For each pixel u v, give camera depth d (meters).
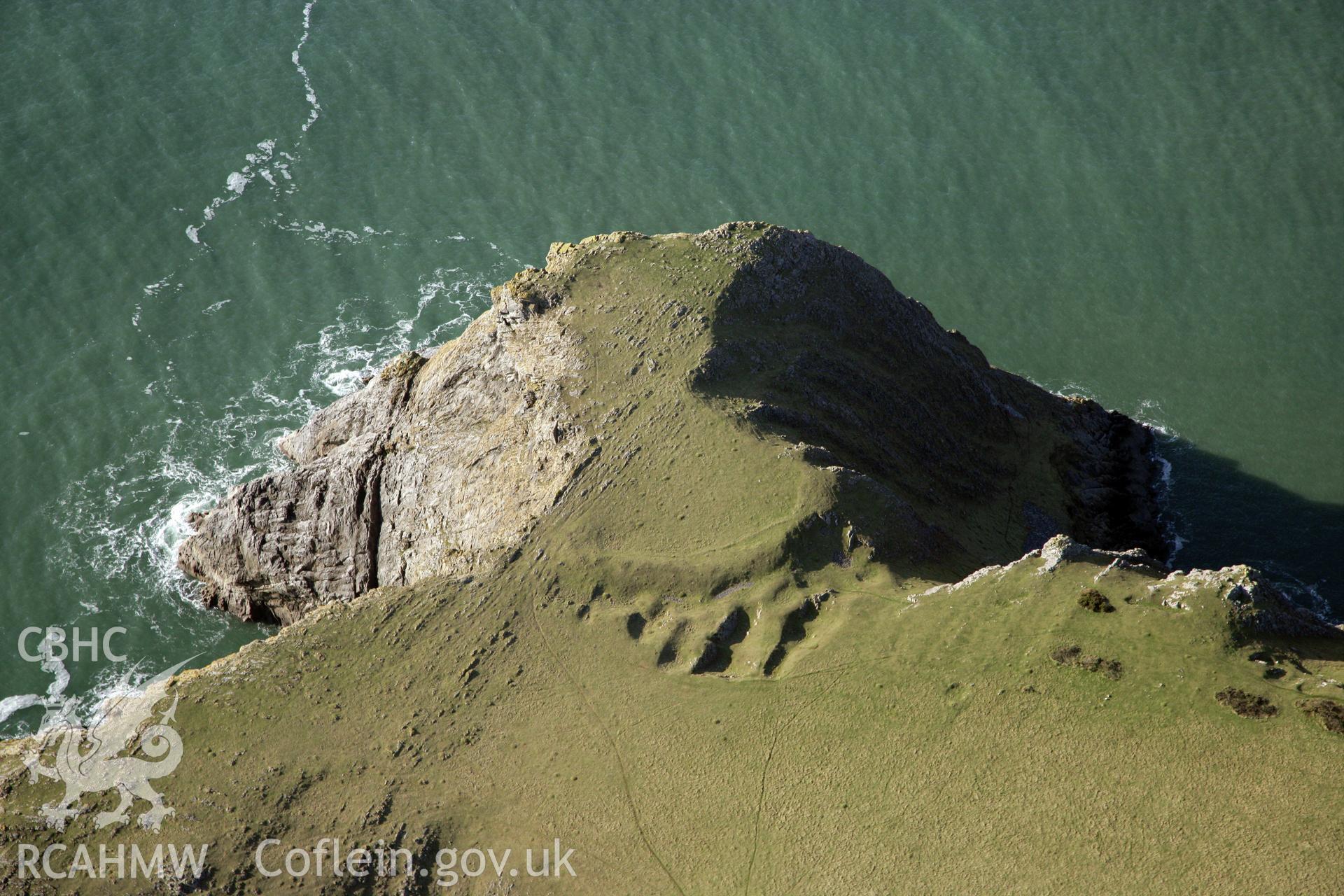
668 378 85.38
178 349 109.44
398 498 90.00
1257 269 112.81
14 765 71.50
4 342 109.38
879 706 67.50
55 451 102.31
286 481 92.88
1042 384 106.62
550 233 116.50
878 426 90.19
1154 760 61.62
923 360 98.19
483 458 86.75
